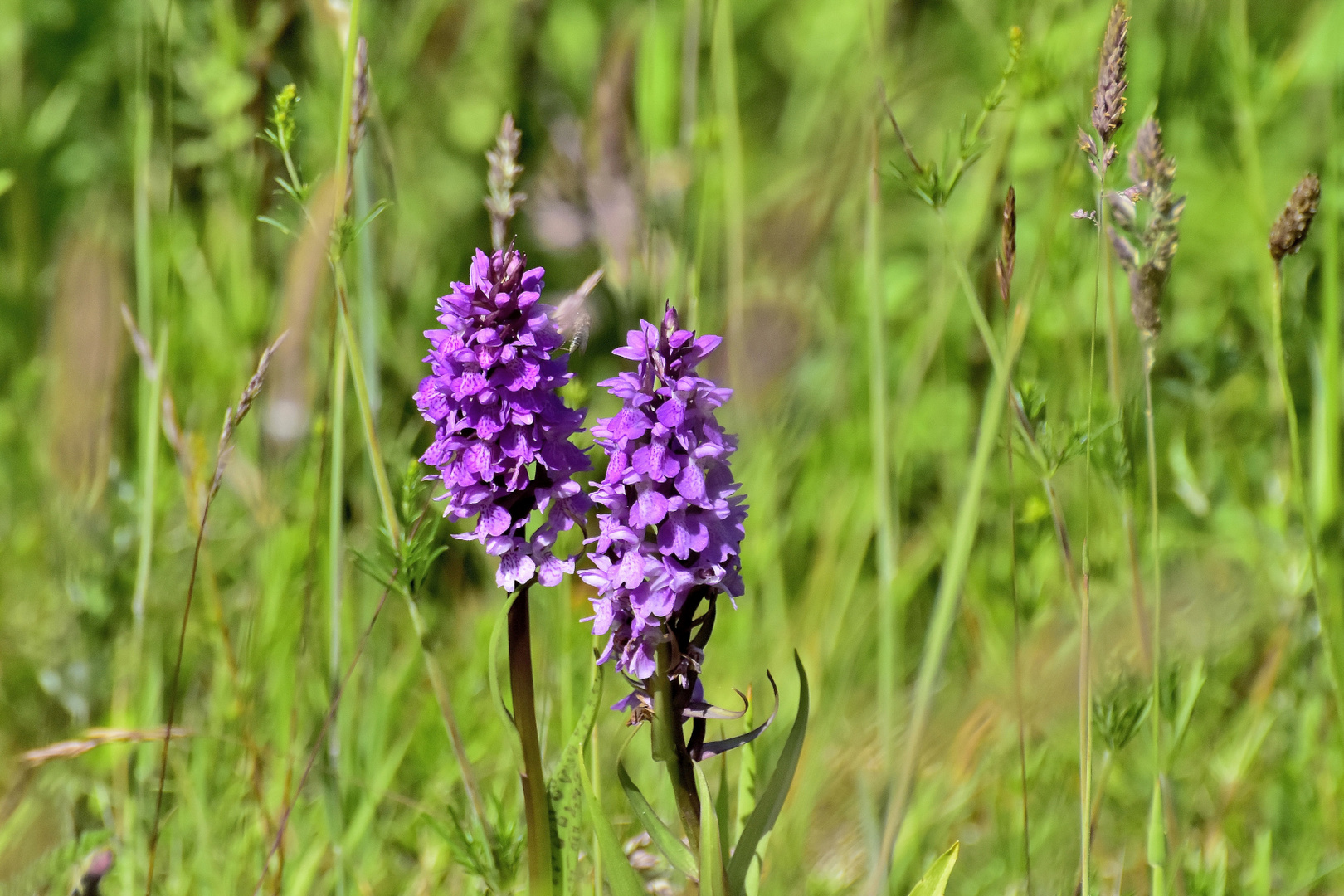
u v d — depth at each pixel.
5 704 2.24
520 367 1.98
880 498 2.11
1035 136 2.44
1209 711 2.24
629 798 1.99
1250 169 2.33
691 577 1.96
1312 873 2.14
